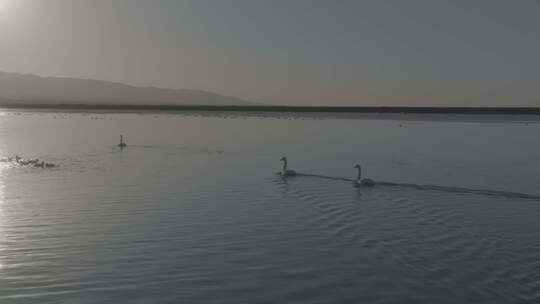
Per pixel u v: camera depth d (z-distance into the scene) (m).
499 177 41.06
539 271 18.53
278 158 53.78
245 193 32.94
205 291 16.73
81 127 112.06
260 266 18.97
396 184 36.44
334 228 24.19
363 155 57.56
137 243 21.55
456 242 22.03
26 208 27.89
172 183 36.69
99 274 18.03
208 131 101.88
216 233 23.16
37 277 17.75
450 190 34.41
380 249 20.97
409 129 115.19
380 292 16.73
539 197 32.22
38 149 60.69
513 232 23.73
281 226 24.41
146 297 16.23
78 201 29.89
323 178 39.78
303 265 19.08
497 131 108.31
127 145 67.88
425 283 17.45
